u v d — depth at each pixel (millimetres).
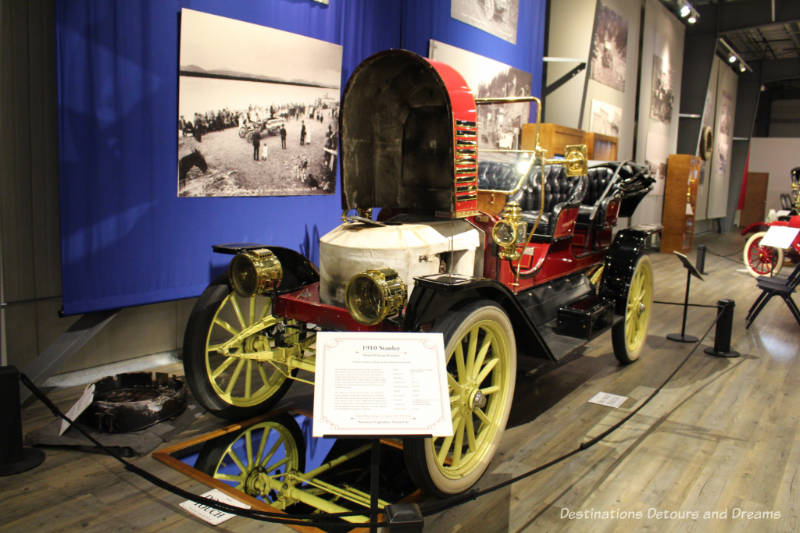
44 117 3039
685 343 4496
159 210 3197
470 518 2064
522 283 3025
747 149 16047
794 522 2117
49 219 3104
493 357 2412
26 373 2881
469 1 5215
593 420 2979
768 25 11141
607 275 3715
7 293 2969
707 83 11844
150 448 2486
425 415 1545
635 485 2340
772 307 5926
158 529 1922
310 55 3773
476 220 2756
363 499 2391
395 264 2256
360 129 2654
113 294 3055
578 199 3445
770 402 3303
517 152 3332
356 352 1604
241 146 3500
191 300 3752
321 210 4070
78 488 2170
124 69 2973
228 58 3355
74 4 2766
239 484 2416
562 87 7656
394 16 4426
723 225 16297
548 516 2098
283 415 2979
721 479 2414
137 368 3463
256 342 2715
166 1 3092
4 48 2859
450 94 2340
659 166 10719
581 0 7422
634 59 9023
